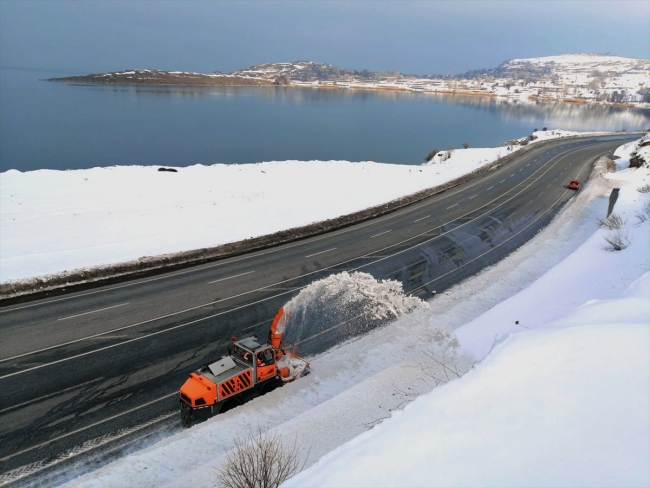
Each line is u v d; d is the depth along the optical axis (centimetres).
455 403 736
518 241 2727
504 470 560
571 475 533
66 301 1744
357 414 1148
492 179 4550
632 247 2100
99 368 1348
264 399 1236
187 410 1132
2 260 1934
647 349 781
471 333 1612
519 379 767
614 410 640
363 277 2092
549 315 1619
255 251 2373
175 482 916
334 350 1532
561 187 4147
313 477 621
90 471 990
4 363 1348
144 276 2002
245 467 873
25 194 2872
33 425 1112
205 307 1756
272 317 1706
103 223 2488
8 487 938
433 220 3102
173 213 2747
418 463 600
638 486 501
